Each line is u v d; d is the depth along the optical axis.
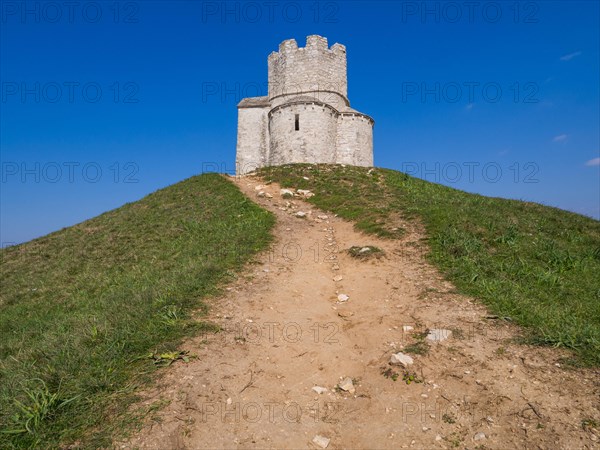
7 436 5.17
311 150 40.44
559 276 11.23
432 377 6.60
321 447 5.39
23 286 16.39
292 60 46.00
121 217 24.61
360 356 7.64
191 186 28.52
